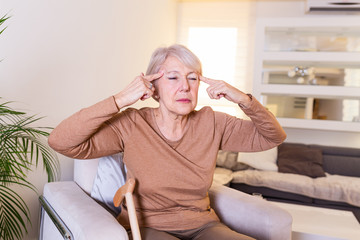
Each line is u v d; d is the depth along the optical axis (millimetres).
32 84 1799
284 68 4145
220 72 4520
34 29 1795
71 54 2086
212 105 3930
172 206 1377
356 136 4230
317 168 3582
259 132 1498
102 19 2410
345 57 3994
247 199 1612
